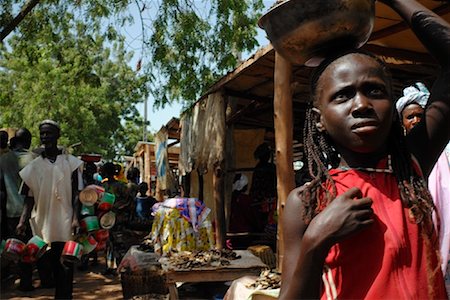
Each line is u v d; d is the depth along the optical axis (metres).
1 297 6.07
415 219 1.22
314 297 1.14
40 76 18.86
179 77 7.29
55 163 5.25
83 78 8.39
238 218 7.86
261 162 8.23
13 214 6.00
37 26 8.02
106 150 25.33
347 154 1.33
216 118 7.26
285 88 4.50
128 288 5.75
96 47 8.48
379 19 4.54
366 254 1.20
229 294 3.98
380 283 1.16
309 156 1.36
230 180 8.61
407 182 1.27
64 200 5.21
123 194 7.97
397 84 6.70
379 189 1.27
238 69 6.25
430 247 1.22
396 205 1.25
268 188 7.91
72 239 5.21
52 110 19.20
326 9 1.36
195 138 8.53
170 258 5.42
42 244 5.13
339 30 1.39
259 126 9.80
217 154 7.20
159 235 6.15
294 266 1.25
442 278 1.23
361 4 1.37
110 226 5.69
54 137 5.27
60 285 5.28
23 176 5.14
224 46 7.24
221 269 4.95
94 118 21.06
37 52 8.80
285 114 4.49
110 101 22.72
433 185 2.61
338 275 1.21
